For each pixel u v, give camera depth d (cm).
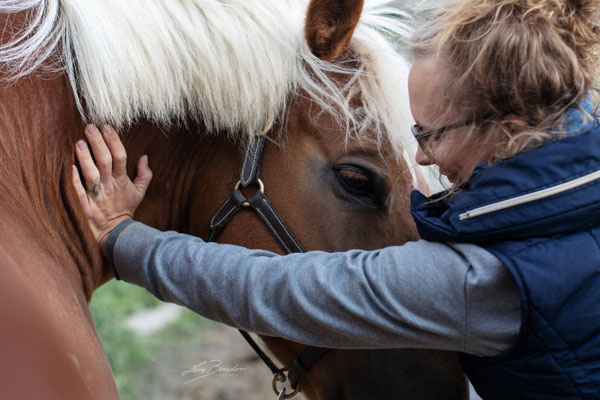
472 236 104
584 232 103
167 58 131
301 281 116
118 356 412
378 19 152
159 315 487
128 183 137
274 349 158
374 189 140
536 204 100
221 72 134
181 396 386
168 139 144
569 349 103
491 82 104
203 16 134
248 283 119
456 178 117
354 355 146
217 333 466
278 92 137
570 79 101
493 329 106
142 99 130
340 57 142
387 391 144
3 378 72
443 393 143
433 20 115
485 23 105
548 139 104
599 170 100
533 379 107
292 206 140
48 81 126
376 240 141
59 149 126
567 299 101
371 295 111
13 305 79
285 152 141
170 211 149
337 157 139
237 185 142
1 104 117
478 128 109
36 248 104
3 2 126
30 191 118
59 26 128
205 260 124
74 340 94
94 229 133
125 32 128
